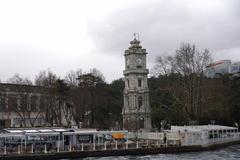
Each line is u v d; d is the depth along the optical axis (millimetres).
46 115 128000
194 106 123750
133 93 127188
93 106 146375
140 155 87625
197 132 98250
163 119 135125
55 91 128125
